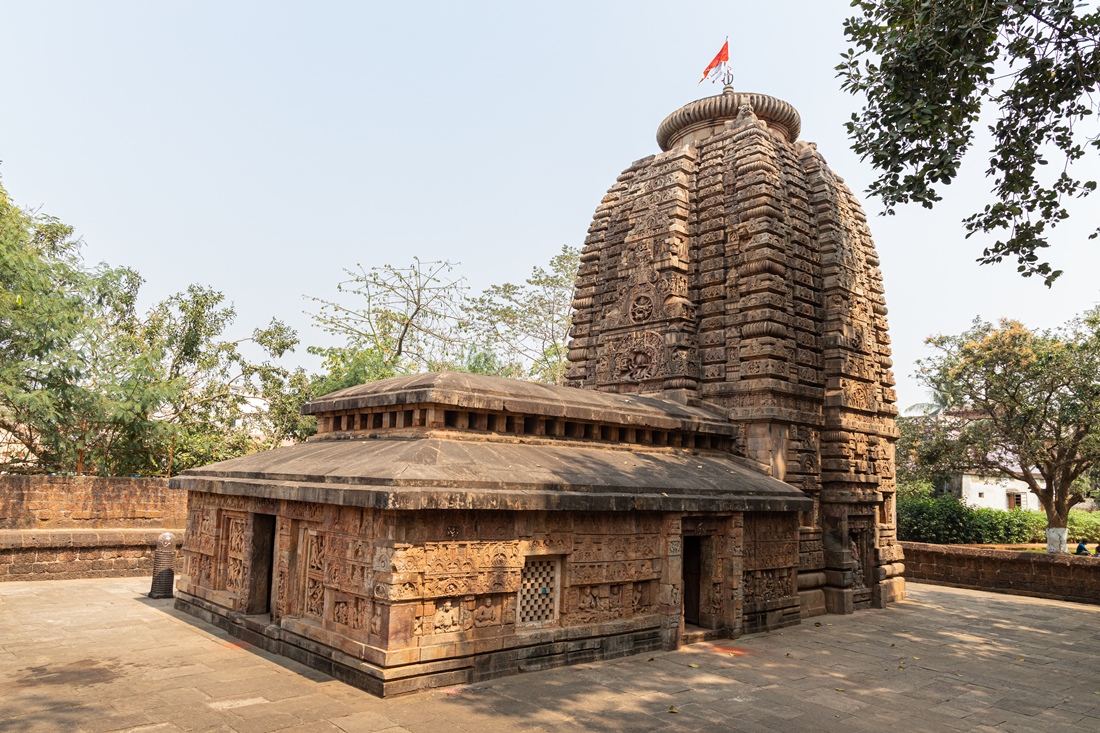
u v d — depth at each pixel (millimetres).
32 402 18453
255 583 11930
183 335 26688
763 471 15664
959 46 11773
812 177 18844
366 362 28484
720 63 21016
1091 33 11383
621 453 13617
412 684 8898
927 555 22797
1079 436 27859
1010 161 12898
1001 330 30156
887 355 19328
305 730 7559
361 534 9508
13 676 9273
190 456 25594
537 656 10312
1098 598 18797
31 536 17000
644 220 18828
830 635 13844
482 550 9727
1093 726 8781
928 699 9688
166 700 8430
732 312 16969
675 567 12211
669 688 9719
